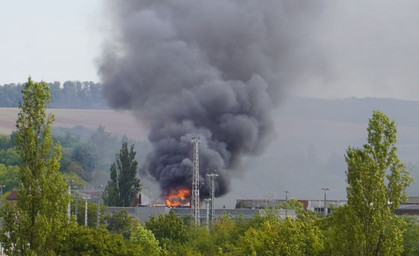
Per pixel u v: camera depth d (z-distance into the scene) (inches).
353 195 5708.7
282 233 6643.7
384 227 5649.6
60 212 5541.3
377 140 5762.8
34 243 5452.8
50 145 5585.6
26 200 5467.5
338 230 5777.6
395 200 5703.7
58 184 5526.6
